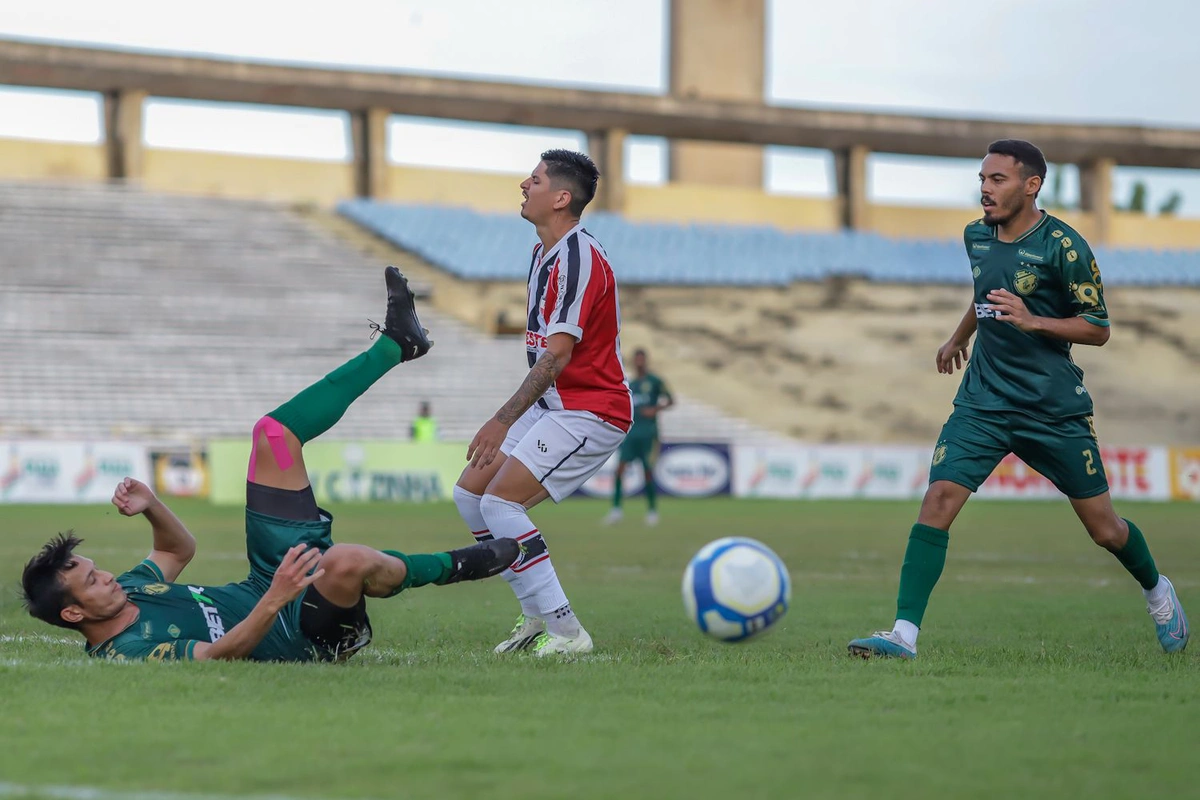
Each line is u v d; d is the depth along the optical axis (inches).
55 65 4461.1
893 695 574.6
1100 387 4980.3
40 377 3767.2
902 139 5442.9
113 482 3125.0
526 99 4987.7
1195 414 4899.1
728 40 5561.0
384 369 682.2
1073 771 425.1
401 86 4857.3
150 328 4089.6
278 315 4291.3
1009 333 754.8
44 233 4389.8
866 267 5211.6
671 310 4945.9
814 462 3703.3
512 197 5246.1
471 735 475.5
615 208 5226.4
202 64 4616.1
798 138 5398.6
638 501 3479.3
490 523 757.3
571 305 746.8
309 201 4899.1
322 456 3179.1
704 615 617.0
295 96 4840.1
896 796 391.9
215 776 411.2
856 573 1441.9
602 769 422.9
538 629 768.9
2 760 431.8
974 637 862.5
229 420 3804.1
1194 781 413.4
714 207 5428.2
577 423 764.0
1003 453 764.0
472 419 4067.4
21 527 2119.8
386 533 1990.7
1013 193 749.3
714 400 4591.5
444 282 4717.0
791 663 685.9
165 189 4822.8
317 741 462.6
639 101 5108.3
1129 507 3319.4
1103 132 5516.7
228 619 655.1
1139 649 800.3
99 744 455.5
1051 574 1462.8
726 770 422.6
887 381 4815.5
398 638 832.9
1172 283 5383.9
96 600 630.5
